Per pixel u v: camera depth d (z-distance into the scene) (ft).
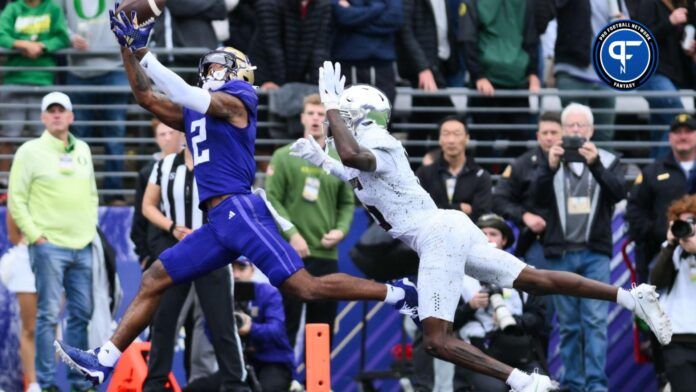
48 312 119.24
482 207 124.67
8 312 128.26
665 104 143.64
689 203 115.75
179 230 112.98
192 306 117.08
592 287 91.25
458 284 90.58
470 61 138.92
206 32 134.62
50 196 120.16
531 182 124.16
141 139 132.77
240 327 114.42
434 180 125.39
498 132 142.00
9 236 126.00
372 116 90.53
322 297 90.22
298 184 122.21
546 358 124.36
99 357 90.99
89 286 121.39
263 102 136.67
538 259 125.29
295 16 133.80
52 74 134.10
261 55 134.72
